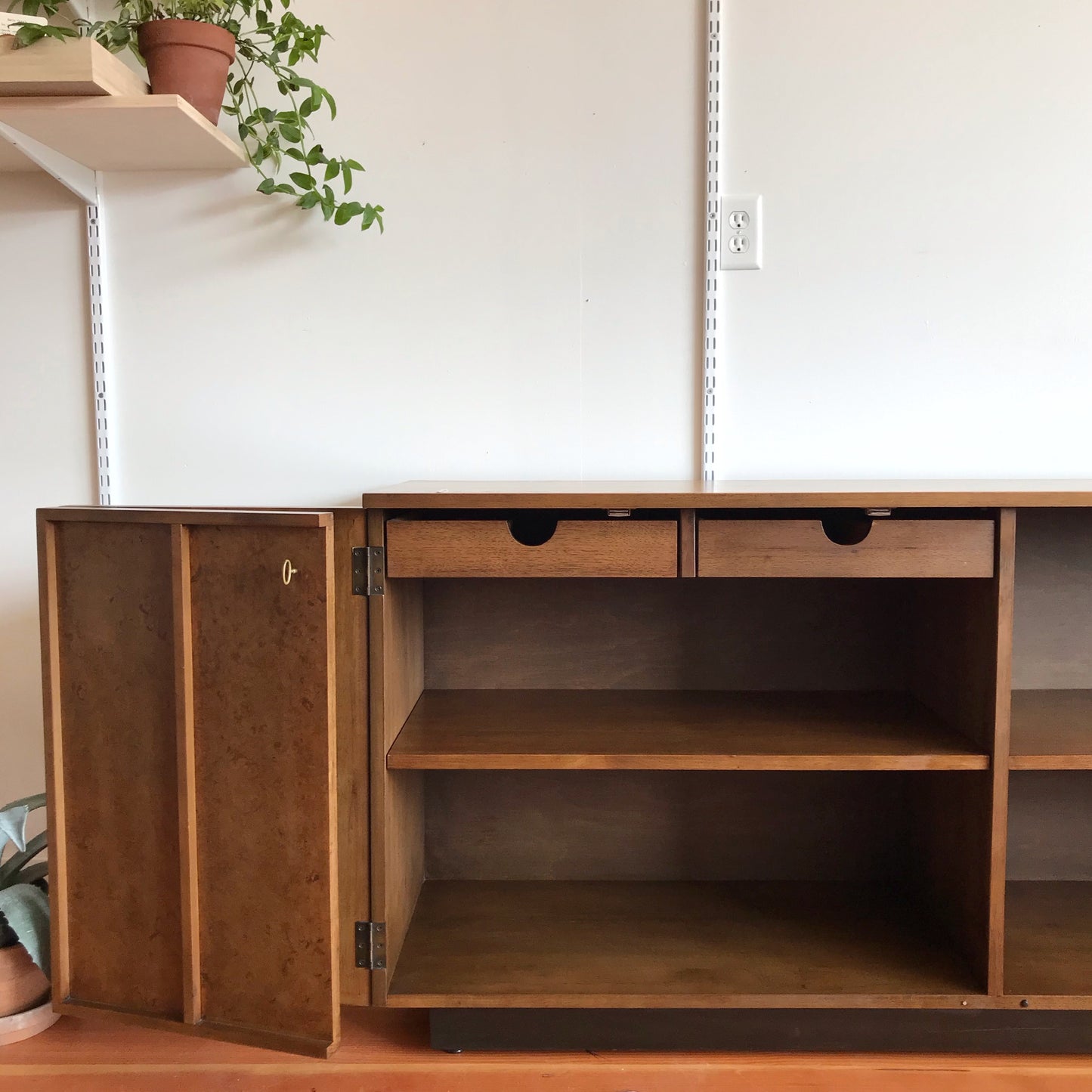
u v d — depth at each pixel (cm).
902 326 139
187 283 141
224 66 126
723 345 140
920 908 133
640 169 138
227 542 98
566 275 140
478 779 144
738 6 136
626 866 145
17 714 146
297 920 99
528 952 120
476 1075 110
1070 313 138
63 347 143
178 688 99
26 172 140
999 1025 112
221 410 143
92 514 101
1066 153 136
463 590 143
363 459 143
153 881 104
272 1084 109
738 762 109
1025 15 134
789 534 106
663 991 110
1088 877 143
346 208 134
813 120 137
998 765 107
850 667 142
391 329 141
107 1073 112
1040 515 140
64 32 110
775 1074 110
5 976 118
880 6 135
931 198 137
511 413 142
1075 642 141
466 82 138
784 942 123
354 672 109
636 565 106
